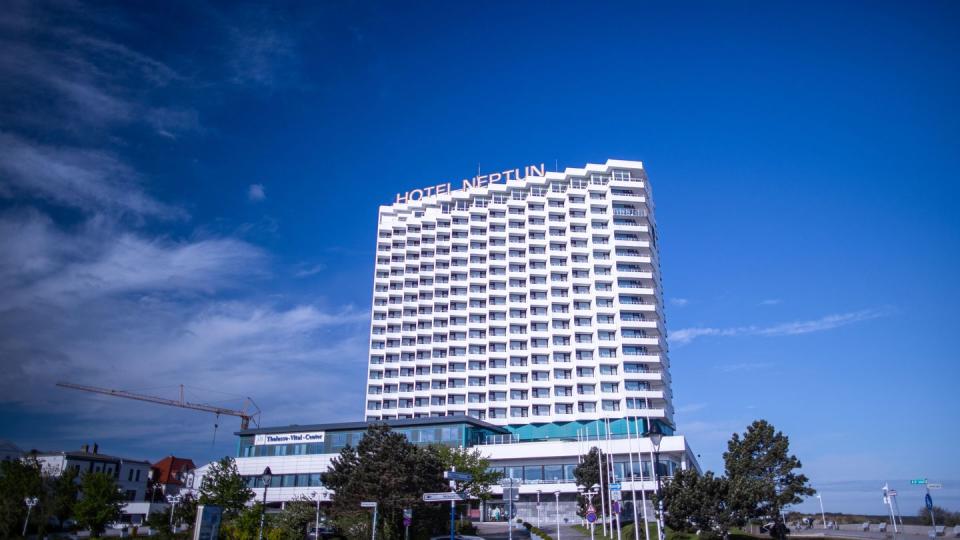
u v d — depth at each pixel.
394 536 53.28
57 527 82.25
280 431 119.00
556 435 133.62
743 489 56.06
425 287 161.75
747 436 64.75
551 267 149.88
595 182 157.62
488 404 141.12
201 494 57.41
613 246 146.75
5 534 68.62
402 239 170.62
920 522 91.06
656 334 140.38
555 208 155.50
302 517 54.66
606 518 79.69
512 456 110.38
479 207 167.25
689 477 58.12
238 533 48.47
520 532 78.44
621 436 120.69
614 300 142.00
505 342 148.25
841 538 64.81
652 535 63.75
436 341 154.88
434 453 67.06
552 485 106.88
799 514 124.19
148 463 130.88
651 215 158.75
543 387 140.75
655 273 154.00
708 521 55.44
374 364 155.88
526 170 168.38
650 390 134.38
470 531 75.31
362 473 56.97
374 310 162.00
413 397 149.38
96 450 126.31
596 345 138.88
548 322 146.75
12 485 70.69
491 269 156.12
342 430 115.44
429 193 178.75
